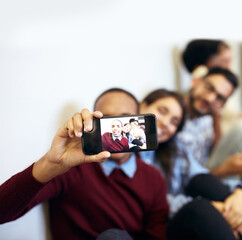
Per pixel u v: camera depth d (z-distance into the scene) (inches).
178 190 42.3
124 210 31.2
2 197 20.9
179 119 42.1
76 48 36.7
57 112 33.4
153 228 32.2
